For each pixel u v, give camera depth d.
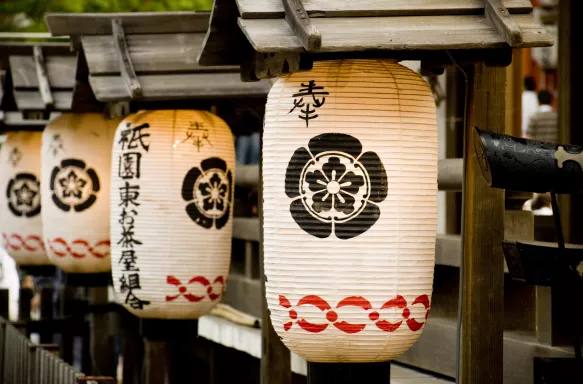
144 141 7.55
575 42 7.72
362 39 4.52
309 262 4.98
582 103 7.71
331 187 4.94
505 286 6.70
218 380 10.03
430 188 5.10
